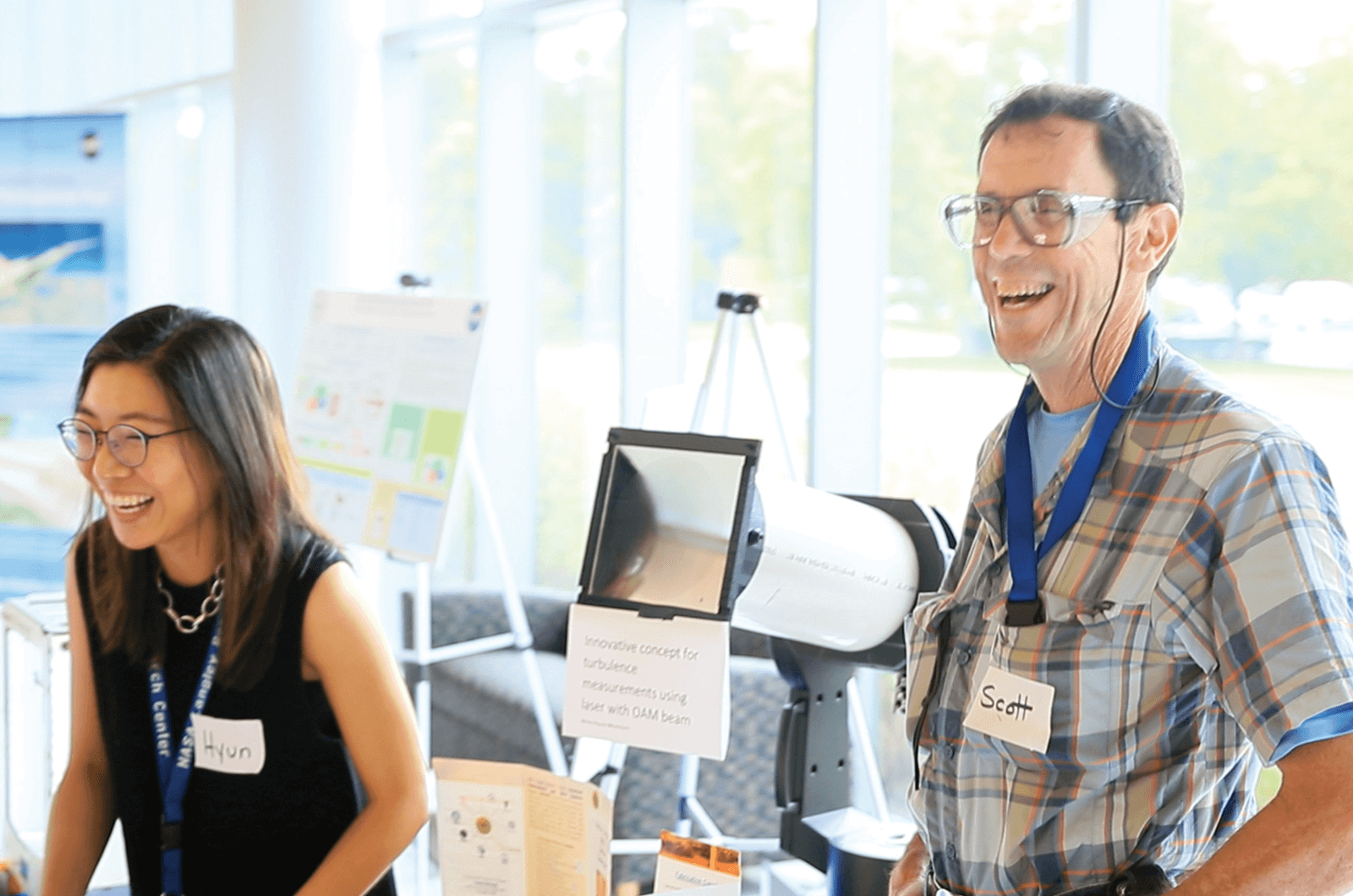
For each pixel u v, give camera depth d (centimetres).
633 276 383
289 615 166
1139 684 119
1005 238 125
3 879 280
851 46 319
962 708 134
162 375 159
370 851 163
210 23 516
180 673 170
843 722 191
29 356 541
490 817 143
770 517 166
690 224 384
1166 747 119
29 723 296
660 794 315
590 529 153
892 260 325
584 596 151
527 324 454
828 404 327
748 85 362
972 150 302
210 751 167
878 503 188
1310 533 109
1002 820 126
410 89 491
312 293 436
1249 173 246
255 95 438
